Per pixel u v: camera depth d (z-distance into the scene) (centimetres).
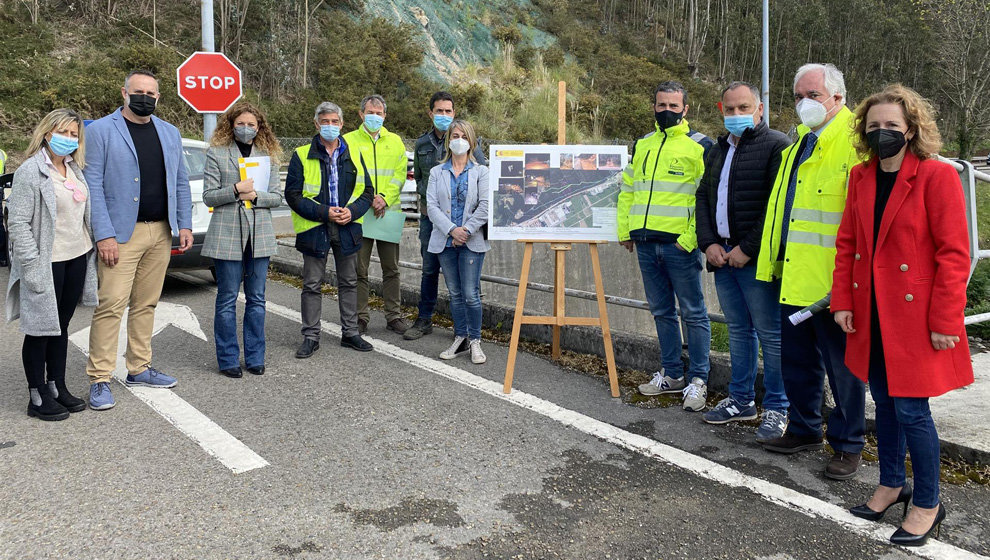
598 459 358
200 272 963
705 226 409
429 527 285
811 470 348
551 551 268
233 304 496
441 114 593
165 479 325
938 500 279
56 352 405
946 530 287
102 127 420
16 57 2081
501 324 634
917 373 267
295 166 547
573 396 462
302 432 388
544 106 3139
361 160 565
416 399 448
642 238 445
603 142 2964
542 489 322
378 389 468
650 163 446
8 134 1820
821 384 365
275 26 2831
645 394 464
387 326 655
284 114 2328
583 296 560
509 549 269
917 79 5475
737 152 395
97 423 397
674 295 459
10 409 417
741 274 395
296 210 539
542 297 1135
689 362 455
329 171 548
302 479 328
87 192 406
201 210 769
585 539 278
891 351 273
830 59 5697
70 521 284
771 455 368
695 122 3906
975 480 329
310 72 2814
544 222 491
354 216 550
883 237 277
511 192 498
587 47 4322
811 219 342
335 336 618
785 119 4688
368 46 2909
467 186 534
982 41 3025
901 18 5878
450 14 3919
